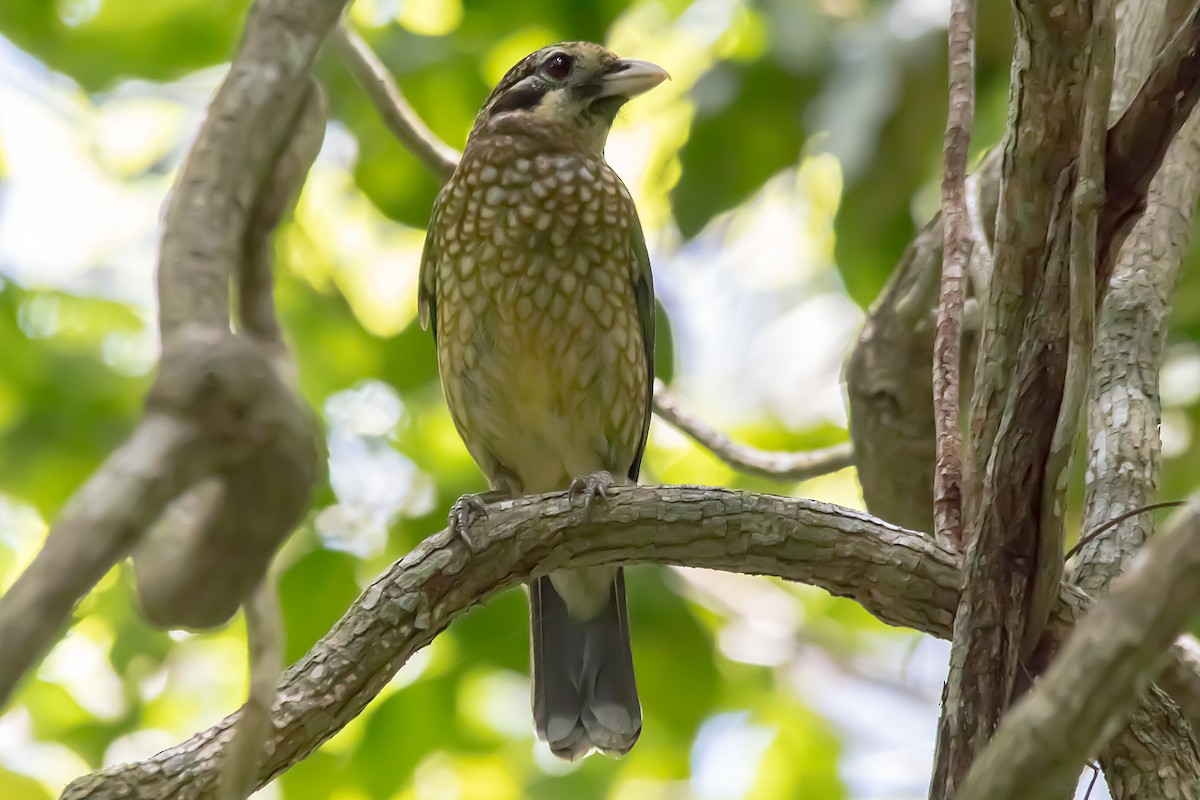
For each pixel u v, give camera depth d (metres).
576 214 10.27
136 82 13.79
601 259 10.30
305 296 13.59
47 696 13.11
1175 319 12.17
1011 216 6.03
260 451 3.10
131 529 2.90
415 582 7.03
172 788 6.52
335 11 3.53
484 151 10.44
